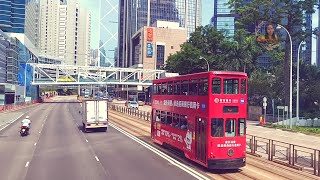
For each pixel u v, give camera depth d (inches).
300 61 2694.4
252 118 2359.7
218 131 725.3
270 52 2691.9
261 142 1143.6
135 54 7096.5
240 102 746.8
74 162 810.2
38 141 1161.4
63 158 861.8
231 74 743.1
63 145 1079.0
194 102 800.9
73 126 1686.8
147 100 5492.1
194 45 3110.2
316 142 1246.3
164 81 1039.0
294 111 2406.5
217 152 719.7
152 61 6318.9
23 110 2925.7
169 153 959.0
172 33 6427.2
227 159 723.4
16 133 1379.2
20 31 4724.4
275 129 1717.5
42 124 1766.7
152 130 1174.3
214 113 725.3
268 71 2827.3
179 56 3095.5
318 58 4347.9
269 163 837.8
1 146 1047.0
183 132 868.6
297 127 1732.3
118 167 757.3
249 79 2603.3
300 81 2546.8
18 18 4709.6
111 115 2496.3
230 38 2982.3
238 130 739.4
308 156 867.4
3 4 4542.3
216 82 732.7
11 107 3070.9
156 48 6328.7
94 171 711.1
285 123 1915.6
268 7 2331.4
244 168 777.6
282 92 2472.9
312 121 1953.7
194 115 798.5
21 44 4527.6
